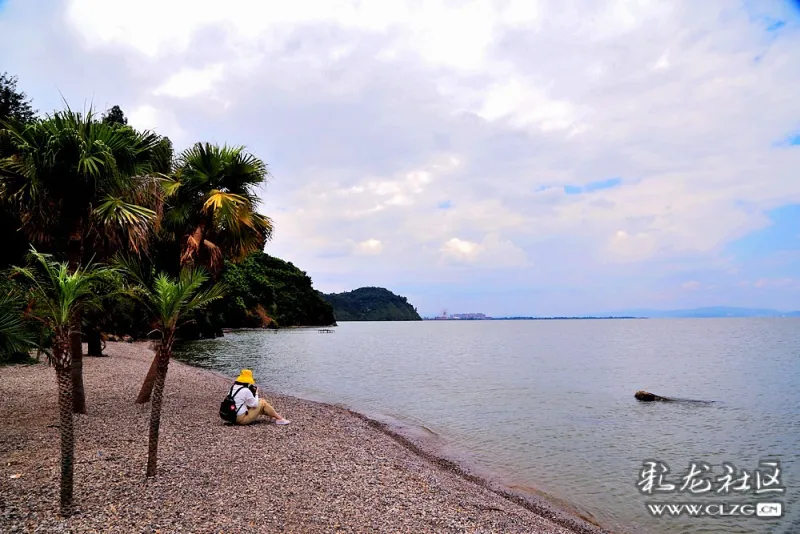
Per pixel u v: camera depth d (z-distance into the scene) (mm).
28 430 9766
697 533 8078
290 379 26188
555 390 23500
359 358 41094
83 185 10242
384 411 17859
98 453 8367
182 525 5758
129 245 11773
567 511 8820
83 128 10117
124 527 5602
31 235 11555
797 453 12812
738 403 20312
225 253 15602
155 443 7281
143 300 8062
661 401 20484
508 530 6812
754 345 62188
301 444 10227
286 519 6203
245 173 14320
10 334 7680
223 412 11367
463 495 8336
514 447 13148
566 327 181125
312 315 131875
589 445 13438
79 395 11383
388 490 7840
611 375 30078
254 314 102750
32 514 5785
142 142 11133
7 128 9969
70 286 5832
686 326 167375
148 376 13211
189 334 54656
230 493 6930
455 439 13898
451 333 117375
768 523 8492
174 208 14250
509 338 88812
